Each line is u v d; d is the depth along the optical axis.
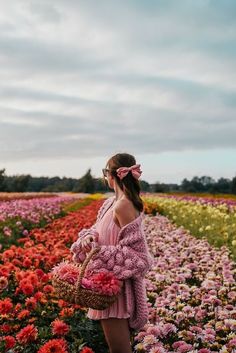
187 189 77.50
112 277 3.35
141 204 3.56
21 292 6.11
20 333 4.43
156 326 4.82
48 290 5.68
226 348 4.55
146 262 3.49
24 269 7.43
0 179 75.44
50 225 13.57
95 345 5.04
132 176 3.59
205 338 4.85
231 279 7.02
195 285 7.01
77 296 3.33
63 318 5.21
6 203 19.97
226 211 22.36
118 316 3.46
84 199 43.81
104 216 3.68
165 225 16.31
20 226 13.49
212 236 12.16
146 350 4.47
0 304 4.84
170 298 6.04
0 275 5.96
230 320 5.16
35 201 22.34
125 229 3.50
